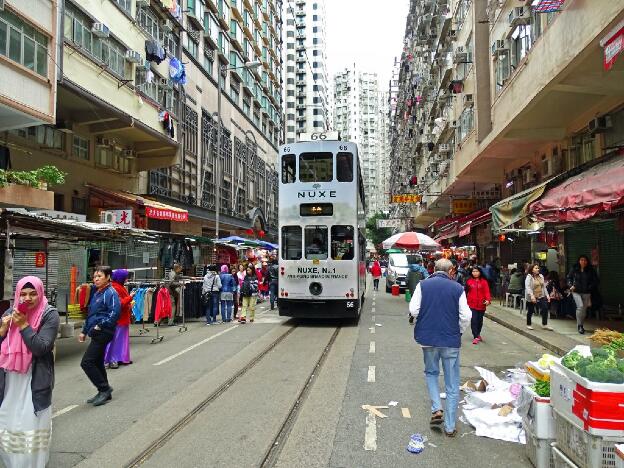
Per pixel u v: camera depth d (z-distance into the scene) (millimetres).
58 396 6867
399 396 6695
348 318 15453
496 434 5199
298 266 14039
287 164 14383
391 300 22562
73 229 9953
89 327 6516
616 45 8484
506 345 10609
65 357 9688
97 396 6508
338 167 14203
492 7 18000
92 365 6457
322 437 5172
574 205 9352
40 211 13422
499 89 16734
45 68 13516
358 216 14469
